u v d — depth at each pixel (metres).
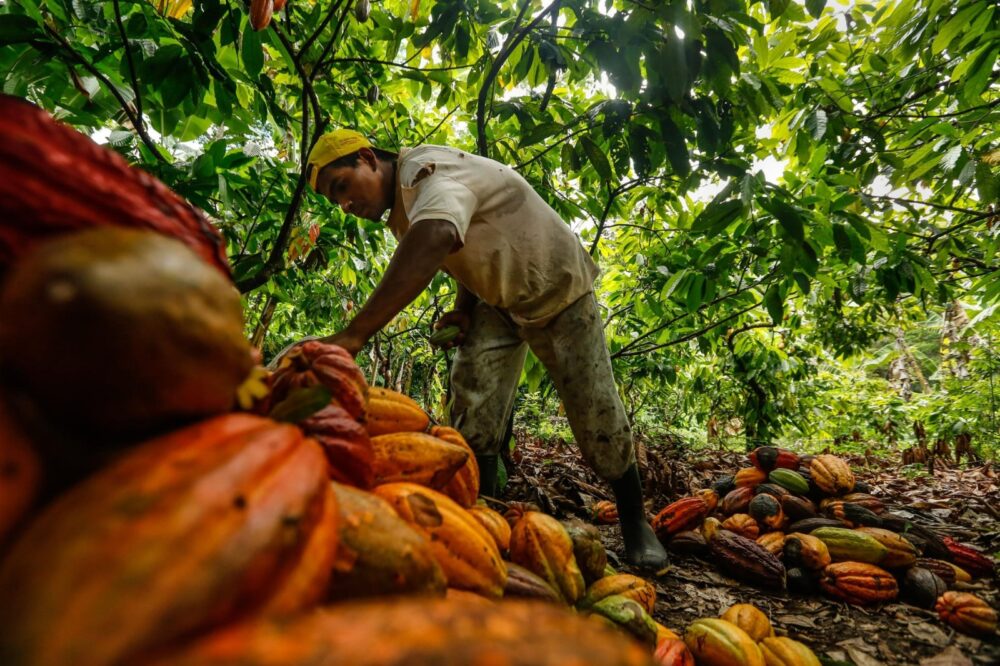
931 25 2.53
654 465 3.91
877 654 1.73
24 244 0.51
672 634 1.49
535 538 1.35
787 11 2.29
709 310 4.51
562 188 4.00
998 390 7.58
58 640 0.34
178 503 0.41
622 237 4.60
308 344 1.04
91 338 0.41
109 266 0.42
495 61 2.69
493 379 2.51
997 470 6.72
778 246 3.24
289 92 3.01
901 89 3.16
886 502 4.13
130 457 0.46
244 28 2.01
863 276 3.45
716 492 3.20
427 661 0.34
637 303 4.29
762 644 1.51
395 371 5.93
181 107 2.40
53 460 0.45
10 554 0.39
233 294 0.55
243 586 0.40
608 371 2.34
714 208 2.46
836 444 9.45
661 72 2.13
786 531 2.72
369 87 2.95
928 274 3.22
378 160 2.15
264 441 0.53
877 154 3.18
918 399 8.90
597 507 3.10
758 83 2.58
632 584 1.47
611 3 2.37
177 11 2.01
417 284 1.57
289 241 2.59
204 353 0.48
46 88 2.14
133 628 0.35
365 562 0.64
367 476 0.85
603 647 0.38
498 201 2.03
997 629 1.92
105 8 2.10
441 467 1.10
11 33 1.72
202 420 0.52
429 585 0.71
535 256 2.12
